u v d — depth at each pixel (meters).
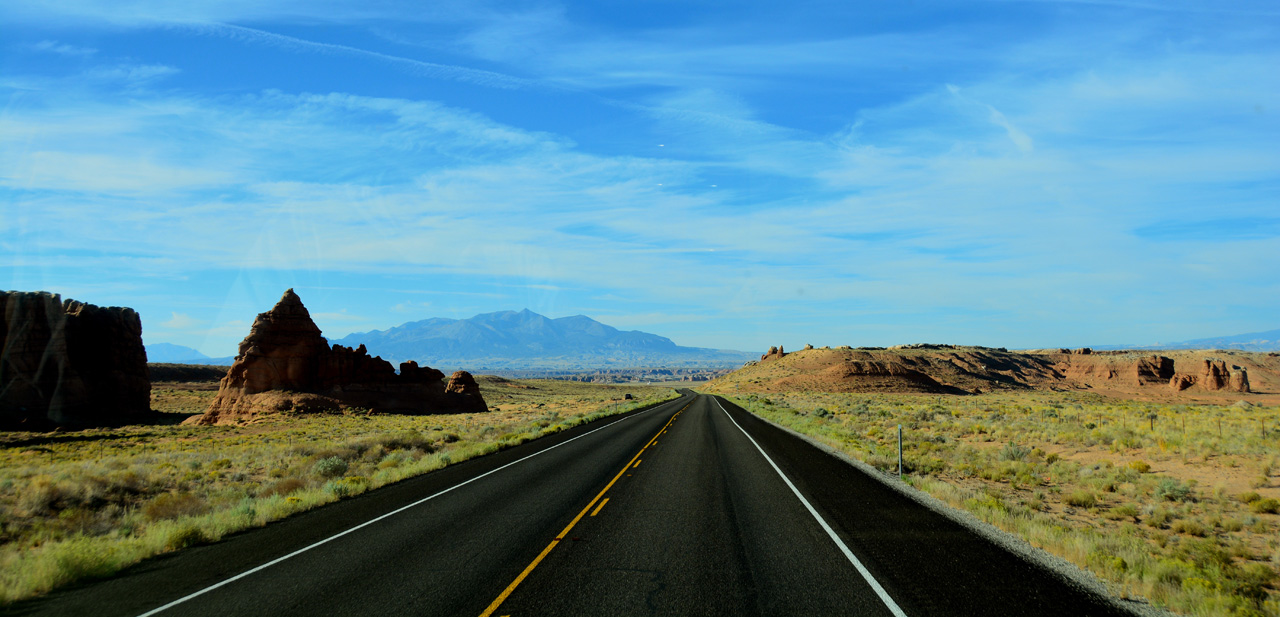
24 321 58.88
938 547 9.00
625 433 32.09
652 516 11.46
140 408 70.12
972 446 24.64
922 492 13.84
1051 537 9.16
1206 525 11.48
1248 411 40.28
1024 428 30.05
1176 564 8.12
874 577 7.58
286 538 10.28
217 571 8.40
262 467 23.62
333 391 71.38
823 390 127.56
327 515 12.21
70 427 57.19
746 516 11.34
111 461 24.00
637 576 7.75
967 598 6.80
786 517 11.20
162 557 9.27
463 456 22.36
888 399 84.19
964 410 48.78
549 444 26.83
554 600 6.88
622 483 15.59
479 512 12.12
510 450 24.77
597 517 11.45
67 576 8.13
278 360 69.75
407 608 6.73
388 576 7.95
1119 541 9.17
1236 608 6.57
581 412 63.62
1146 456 19.30
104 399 65.88
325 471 19.56
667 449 23.75
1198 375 137.62
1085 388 153.25
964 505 12.22
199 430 54.72
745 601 6.77
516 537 9.99
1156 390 142.50
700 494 13.82
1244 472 15.70
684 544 9.35
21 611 6.96
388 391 76.50
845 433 28.34
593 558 8.62
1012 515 11.22
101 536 11.75
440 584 7.57
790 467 18.22
